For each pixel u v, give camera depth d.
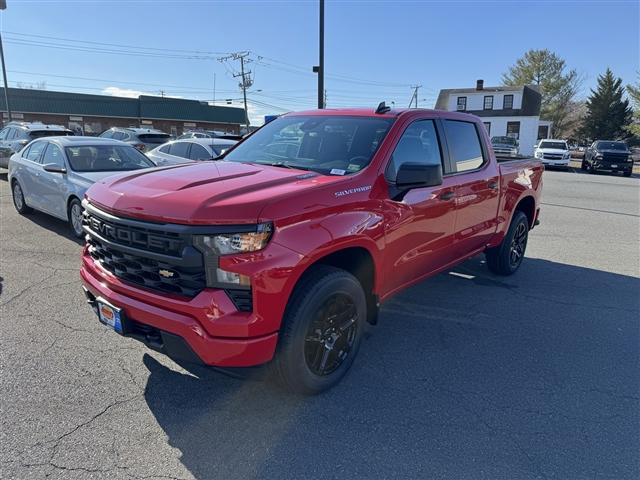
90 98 51.03
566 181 20.34
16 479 2.34
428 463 2.56
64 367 3.40
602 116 59.28
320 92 14.43
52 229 7.59
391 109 4.01
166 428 2.79
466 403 3.14
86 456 2.53
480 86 51.09
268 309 2.60
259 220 2.54
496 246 5.49
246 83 51.19
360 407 3.05
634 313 4.81
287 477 2.44
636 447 2.73
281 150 3.95
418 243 3.79
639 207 12.35
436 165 3.22
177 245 2.57
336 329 3.15
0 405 2.93
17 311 4.35
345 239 2.97
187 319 2.58
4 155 14.17
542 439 2.78
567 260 6.87
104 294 2.95
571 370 3.62
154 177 3.20
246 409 3.00
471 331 4.28
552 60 66.31
